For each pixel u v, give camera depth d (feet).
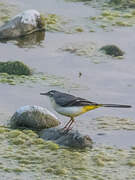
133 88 56.24
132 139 44.93
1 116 48.14
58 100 43.52
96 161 40.91
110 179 38.27
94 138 44.88
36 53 64.75
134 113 50.31
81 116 49.37
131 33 72.90
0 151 41.86
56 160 40.83
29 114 46.62
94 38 70.59
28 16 71.31
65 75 59.00
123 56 65.16
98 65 62.18
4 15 75.77
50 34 71.51
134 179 38.40
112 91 55.26
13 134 44.75
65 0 84.12
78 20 76.69
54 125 47.01
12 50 65.41
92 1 84.48
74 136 43.70
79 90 55.01
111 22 76.74
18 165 39.83
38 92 54.08
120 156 41.91
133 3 83.82
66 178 38.22
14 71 58.75
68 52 65.36
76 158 41.27
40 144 43.45
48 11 78.95
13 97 52.60
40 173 38.83
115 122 48.19
